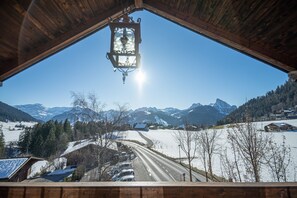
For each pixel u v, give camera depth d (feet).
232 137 39.73
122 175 60.64
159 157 114.01
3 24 7.80
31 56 9.59
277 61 9.94
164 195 3.73
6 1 6.93
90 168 54.70
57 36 9.68
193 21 10.11
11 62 9.60
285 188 3.73
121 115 49.93
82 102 47.85
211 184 3.82
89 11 9.26
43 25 8.61
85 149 55.83
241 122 41.11
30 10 7.59
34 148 133.69
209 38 10.65
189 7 9.50
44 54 9.80
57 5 8.02
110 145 51.80
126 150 95.25
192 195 3.72
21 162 50.03
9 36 8.35
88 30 9.93
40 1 7.44
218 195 3.71
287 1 7.27
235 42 9.91
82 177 53.26
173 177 69.62
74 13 8.87
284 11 7.73
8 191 3.91
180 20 10.24
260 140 37.73
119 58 8.70
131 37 8.70
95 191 3.79
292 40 8.95
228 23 9.38
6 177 43.68
